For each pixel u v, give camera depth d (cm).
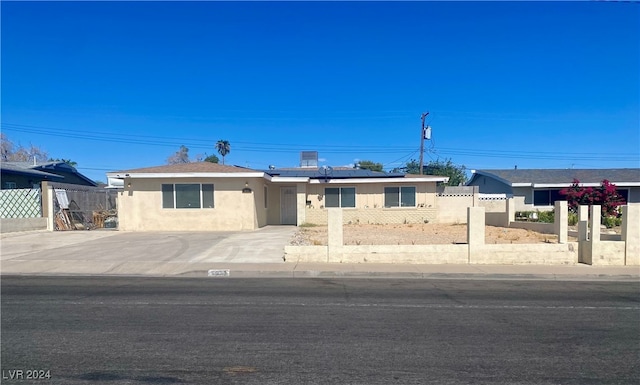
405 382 434
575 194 2189
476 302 802
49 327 617
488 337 584
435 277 1112
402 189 2653
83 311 714
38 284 975
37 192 2030
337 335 588
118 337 571
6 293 869
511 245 1259
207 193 2130
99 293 870
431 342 561
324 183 2608
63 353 509
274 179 2414
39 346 534
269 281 1030
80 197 2356
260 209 2350
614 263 1246
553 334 599
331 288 938
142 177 2062
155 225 2097
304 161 3606
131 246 1527
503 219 2427
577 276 1117
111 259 1280
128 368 465
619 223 2136
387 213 2633
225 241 1656
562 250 1266
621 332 611
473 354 516
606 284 1023
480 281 1051
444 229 2216
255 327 623
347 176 2633
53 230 2025
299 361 489
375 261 1256
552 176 3153
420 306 765
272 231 2080
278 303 782
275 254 1373
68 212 2153
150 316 682
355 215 2627
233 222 2136
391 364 482
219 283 997
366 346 543
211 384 426
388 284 997
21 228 1911
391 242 1603
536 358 504
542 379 444
